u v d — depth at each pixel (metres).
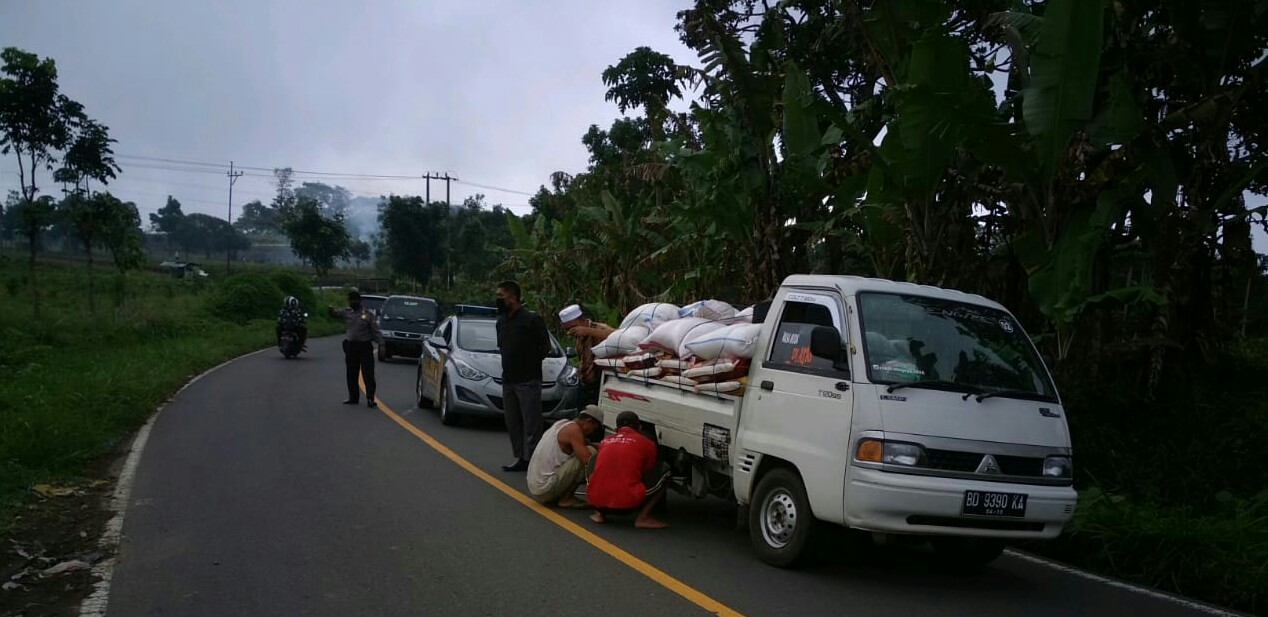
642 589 5.53
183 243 109.81
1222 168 9.87
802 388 5.91
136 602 5.15
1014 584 6.04
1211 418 9.36
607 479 7.13
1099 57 8.85
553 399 12.12
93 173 25.03
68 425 9.88
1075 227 9.44
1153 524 6.63
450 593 5.39
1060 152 9.27
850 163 11.11
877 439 5.40
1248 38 9.61
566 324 9.38
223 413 13.16
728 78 11.84
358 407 14.33
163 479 8.51
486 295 45.22
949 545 6.52
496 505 7.78
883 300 6.04
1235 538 6.43
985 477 5.46
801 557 5.89
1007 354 6.11
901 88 9.17
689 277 14.07
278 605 5.13
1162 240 9.96
